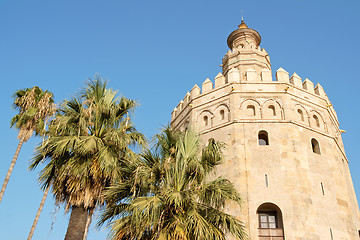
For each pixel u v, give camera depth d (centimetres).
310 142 2505
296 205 2138
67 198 1639
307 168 2327
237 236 1538
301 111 2647
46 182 1681
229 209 2173
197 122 2755
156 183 1620
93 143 1631
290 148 2370
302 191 2203
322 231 2114
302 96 2731
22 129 2159
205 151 1745
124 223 1453
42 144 1642
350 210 2373
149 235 1490
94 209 1645
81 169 1581
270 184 2219
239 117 2541
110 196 1579
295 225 2064
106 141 1719
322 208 2209
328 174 2411
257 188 2208
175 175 1612
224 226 1593
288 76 2809
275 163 2305
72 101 1816
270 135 2438
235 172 2291
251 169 2288
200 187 1582
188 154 1664
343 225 2231
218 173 2355
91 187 1595
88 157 1627
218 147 1791
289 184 2214
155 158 1672
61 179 1592
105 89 1898
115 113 1820
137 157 1697
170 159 1633
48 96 2247
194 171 1639
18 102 2245
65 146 1597
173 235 1383
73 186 1570
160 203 1473
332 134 2705
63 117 1720
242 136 2442
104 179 1620
